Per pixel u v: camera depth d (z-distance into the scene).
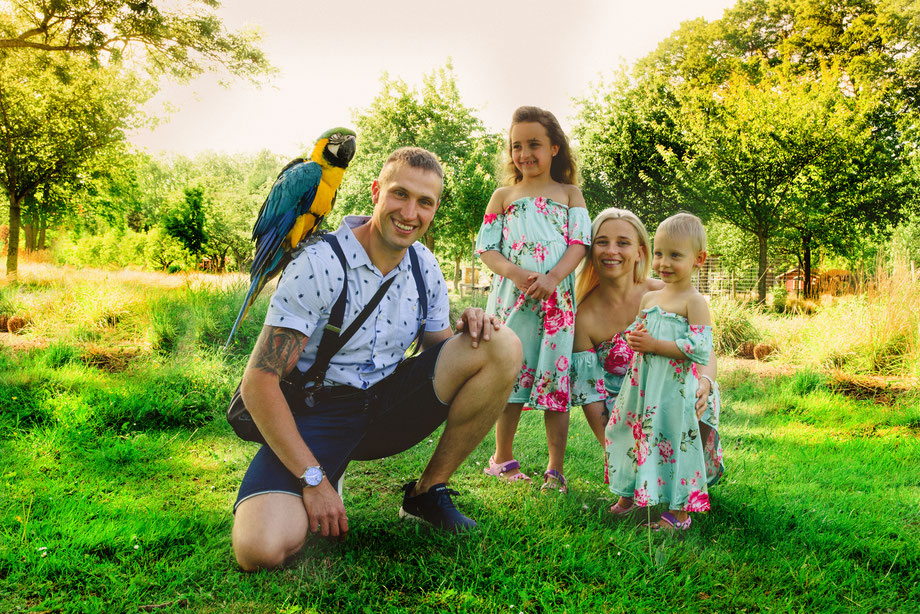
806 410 5.26
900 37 28.44
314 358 2.25
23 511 2.53
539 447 3.84
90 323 7.01
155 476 3.09
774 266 28.22
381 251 2.27
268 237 2.70
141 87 19.27
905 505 2.94
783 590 2.13
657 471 2.64
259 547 1.97
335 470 2.20
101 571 2.06
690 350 2.60
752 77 29.48
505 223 3.38
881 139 20.72
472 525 2.42
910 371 6.15
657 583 2.12
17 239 17.97
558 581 2.12
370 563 2.15
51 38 15.12
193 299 7.26
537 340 3.21
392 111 32.69
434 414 2.41
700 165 20.81
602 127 22.88
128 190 23.50
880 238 22.11
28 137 18.30
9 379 4.47
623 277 3.21
